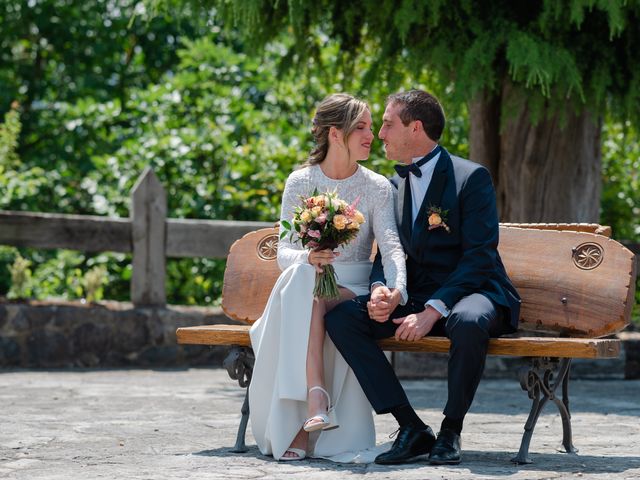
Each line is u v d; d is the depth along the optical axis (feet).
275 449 18.29
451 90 31.89
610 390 32.99
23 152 71.51
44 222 39.91
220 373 36.91
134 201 40.29
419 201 19.49
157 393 30.27
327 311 19.02
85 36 75.41
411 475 16.40
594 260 19.52
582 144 35.27
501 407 27.73
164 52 78.18
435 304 18.24
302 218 18.38
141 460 18.20
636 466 17.66
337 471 16.92
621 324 18.94
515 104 31.83
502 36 30.40
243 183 49.37
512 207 35.35
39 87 75.41
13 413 25.26
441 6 30.86
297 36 34.76
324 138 19.85
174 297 49.47
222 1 33.22
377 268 19.45
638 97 31.94
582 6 29.04
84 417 24.61
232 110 53.57
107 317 39.14
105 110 59.57
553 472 16.80
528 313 19.85
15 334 38.29
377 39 34.50
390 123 19.52
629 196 49.75
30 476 16.49
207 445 20.26
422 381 35.55
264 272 21.44
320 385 18.34
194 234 40.65
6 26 73.51
